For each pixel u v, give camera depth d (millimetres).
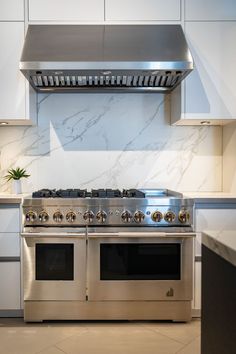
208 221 2033
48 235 1920
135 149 2510
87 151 2504
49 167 2492
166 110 2512
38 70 1863
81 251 1960
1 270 2018
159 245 1979
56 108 2486
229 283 864
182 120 2238
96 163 2508
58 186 2494
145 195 2107
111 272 1979
